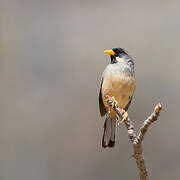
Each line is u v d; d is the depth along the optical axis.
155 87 13.83
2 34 15.59
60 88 14.74
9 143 13.74
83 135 13.77
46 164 13.45
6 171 13.30
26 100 14.52
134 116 13.27
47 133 13.91
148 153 13.14
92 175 13.10
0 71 15.02
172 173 12.76
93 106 14.13
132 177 12.63
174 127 13.33
